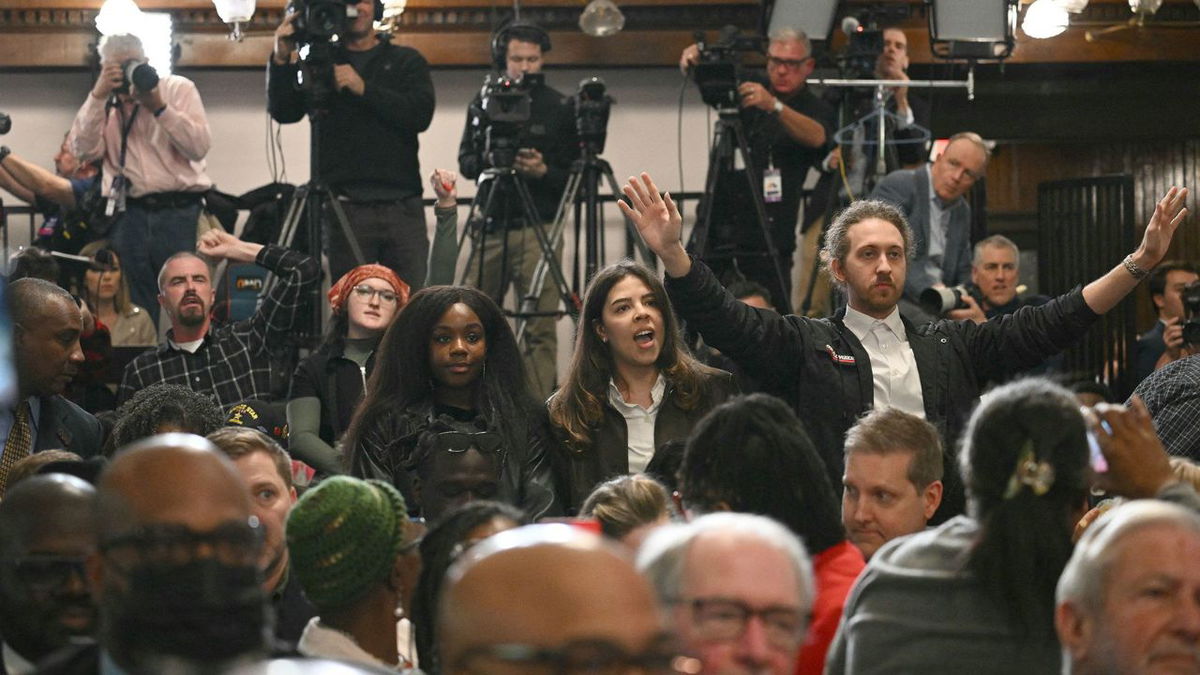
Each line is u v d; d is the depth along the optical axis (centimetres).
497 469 820
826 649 614
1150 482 598
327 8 1389
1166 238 931
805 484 627
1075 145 1983
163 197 1545
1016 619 554
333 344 1135
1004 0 1545
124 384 1215
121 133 1546
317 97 1388
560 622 313
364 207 1495
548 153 1567
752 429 630
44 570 488
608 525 673
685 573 465
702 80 1461
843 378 931
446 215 1236
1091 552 486
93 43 1778
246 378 1223
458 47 1800
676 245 910
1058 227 1728
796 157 1580
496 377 952
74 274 1499
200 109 1552
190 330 1224
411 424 927
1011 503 560
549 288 1570
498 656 312
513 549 322
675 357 955
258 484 722
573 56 1814
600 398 945
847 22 1557
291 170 1822
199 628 372
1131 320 1552
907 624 566
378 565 564
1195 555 473
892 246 938
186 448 392
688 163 1845
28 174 1576
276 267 1238
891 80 1550
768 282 1520
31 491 498
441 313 946
